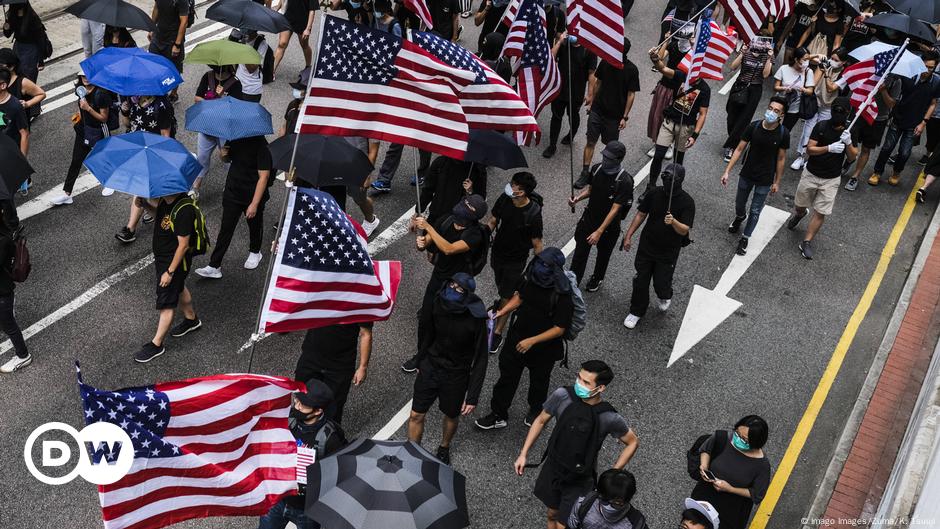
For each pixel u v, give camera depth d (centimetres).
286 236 1091
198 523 1172
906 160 2148
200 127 1495
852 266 1880
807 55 2114
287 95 2256
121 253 1659
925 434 1105
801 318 1708
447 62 1317
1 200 1428
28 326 1467
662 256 1538
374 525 884
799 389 1534
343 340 1212
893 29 2317
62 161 1919
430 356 1208
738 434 1072
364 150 1825
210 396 957
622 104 1903
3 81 1602
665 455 1359
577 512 973
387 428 1352
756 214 1830
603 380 1027
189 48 2445
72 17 2588
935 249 1933
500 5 2295
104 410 901
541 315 1237
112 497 927
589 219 1588
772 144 1753
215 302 1565
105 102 1673
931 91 2070
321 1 2683
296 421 1037
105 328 1484
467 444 1337
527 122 1363
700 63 1670
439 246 1349
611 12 1645
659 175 1970
